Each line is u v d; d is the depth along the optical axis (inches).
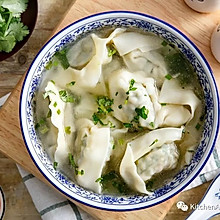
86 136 19.7
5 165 22.9
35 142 19.5
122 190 19.8
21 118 19.1
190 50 19.4
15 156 21.1
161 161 19.7
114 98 19.9
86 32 19.9
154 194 19.5
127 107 19.6
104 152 19.5
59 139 19.6
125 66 20.3
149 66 20.3
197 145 19.7
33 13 22.7
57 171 19.7
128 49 20.0
